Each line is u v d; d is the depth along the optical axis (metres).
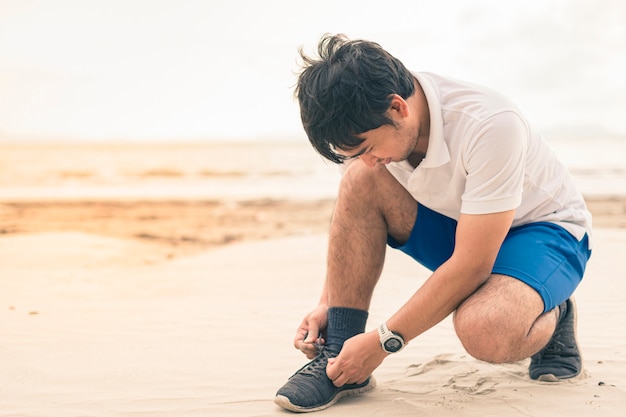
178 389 2.69
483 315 2.15
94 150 37.19
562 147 32.16
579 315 3.78
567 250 2.38
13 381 2.84
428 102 2.21
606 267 5.16
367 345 2.29
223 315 4.16
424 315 2.22
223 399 2.55
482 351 2.16
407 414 2.26
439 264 2.58
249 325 3.85
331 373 2.35
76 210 14.95
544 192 2.41
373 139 2.11
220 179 21.86
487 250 2.16
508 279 2.24
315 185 19.66
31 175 24.06
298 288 5.09
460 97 2.24
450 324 3.56
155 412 2.43
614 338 3.28
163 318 4.11
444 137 2.22
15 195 18.08
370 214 2.49
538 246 2.33
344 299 2.49
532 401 2.34
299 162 27.94
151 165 27.36
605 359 2.91
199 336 3.61
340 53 2.07
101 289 5.34
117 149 37.69
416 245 2.54
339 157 2.16
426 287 2.22
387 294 4.62
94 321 4.06
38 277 6.10
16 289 5.41
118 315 4.23
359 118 2.04
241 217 13.48
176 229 12.03
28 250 8.20
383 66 2.08
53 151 36.59
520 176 2.16
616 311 3.86
